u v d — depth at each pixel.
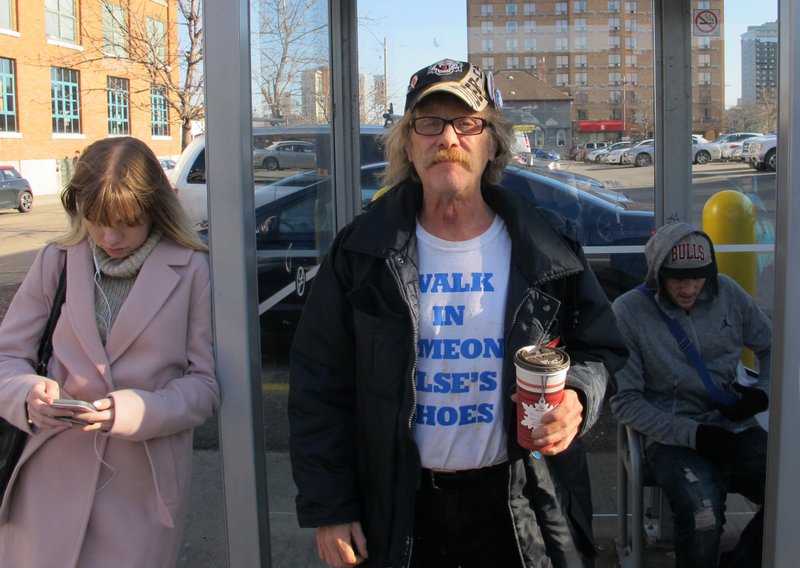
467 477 1.72
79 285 1.89
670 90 3.69
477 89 1.71
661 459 2.54
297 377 1.76
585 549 1.77
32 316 1.92
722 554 2.59
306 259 3.17
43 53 27.84
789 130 1.64
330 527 1.73
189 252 1.95
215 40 1.74
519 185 3.89
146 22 12.89
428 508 1.75
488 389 1.70
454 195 1.69
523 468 1.70
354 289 1.69
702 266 2.54
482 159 1.74
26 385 1.75
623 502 2.94
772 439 1.73
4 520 1.85
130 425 1.72
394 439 1.67
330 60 3.66
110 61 16.73
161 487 1.86
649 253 2.64
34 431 1.81
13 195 20.09
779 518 1.72
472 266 1.72
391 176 1.89
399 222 1.70
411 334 1.65
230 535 1.88
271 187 2.54
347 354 1.76
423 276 1.72
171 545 1.89
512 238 1.71
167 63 12.56
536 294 1.67
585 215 3.88
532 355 1.55
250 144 1.81
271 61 2.56
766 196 3.68
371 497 1.74
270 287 2.54
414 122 1.72
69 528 1.80
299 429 1.75
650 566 2.93
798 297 1.66
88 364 1.86
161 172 1.95
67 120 29.83
